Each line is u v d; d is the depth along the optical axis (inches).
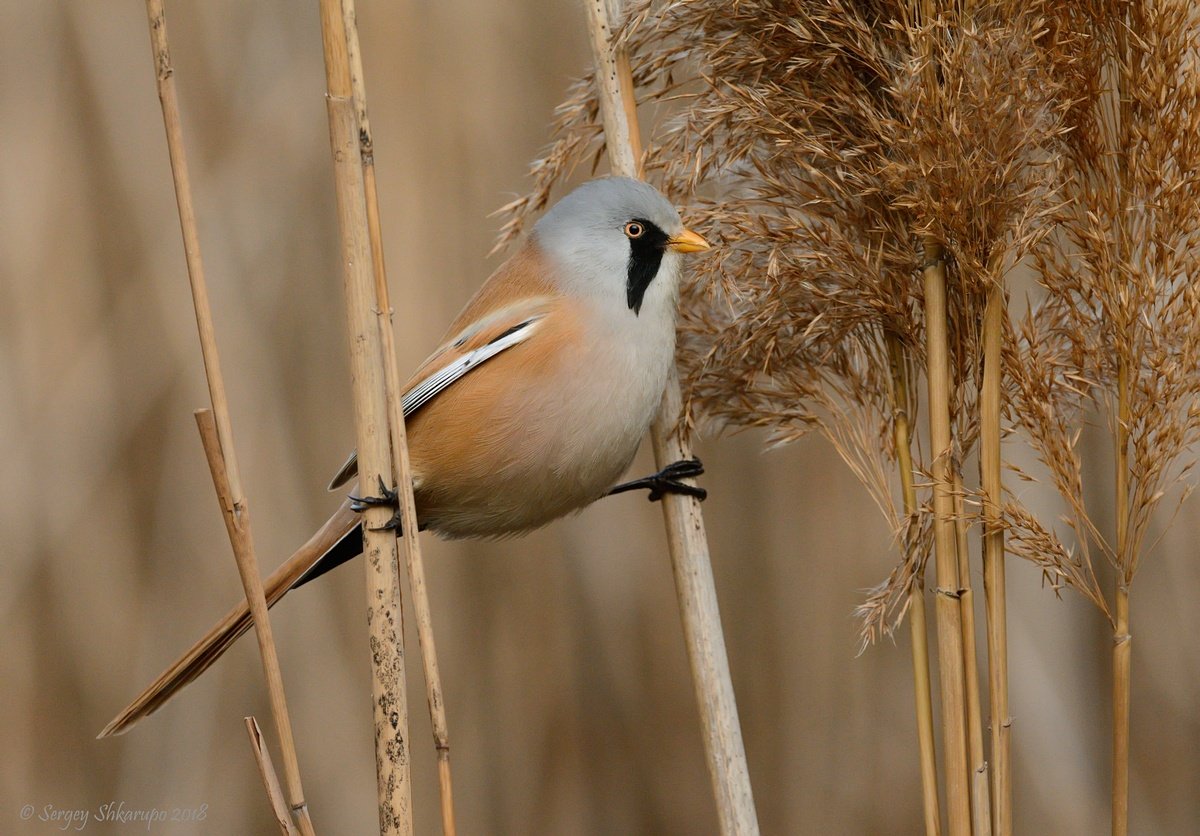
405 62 372.8
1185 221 178.5
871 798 367.6
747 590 384.2
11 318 364.8
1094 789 345.4
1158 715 350.6
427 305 363.9
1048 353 195.8
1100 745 349.4
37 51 371.6
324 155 375.9
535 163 228.7
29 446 363.3
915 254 192.4
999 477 187.0
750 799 209.3
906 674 372.2
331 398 371.2
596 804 376.2
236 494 171.5
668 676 381.7
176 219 369.1
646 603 383.2
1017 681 348.8
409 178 368.2
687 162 205.8
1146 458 183.5
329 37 178.7
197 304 171.6
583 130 230.4
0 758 350.3
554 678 379.6
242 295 366.3
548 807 373.7
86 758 356.2
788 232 198.2
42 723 355.6
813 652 376.2
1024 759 346.9
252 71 375.6
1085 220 187.6
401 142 369.4
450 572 375.9
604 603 382.6
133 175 368.8
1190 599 351.3
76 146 371.9
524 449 234.2
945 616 187.9
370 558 187.6
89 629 361.4
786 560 382.6
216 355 171.9
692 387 222.5
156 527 367.2
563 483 238.5
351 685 362.6
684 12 200.7
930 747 193.3
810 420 214.7
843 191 195.3
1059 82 181.9
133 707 210.7
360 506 212.4
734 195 209.9
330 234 375.9
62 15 372.2
